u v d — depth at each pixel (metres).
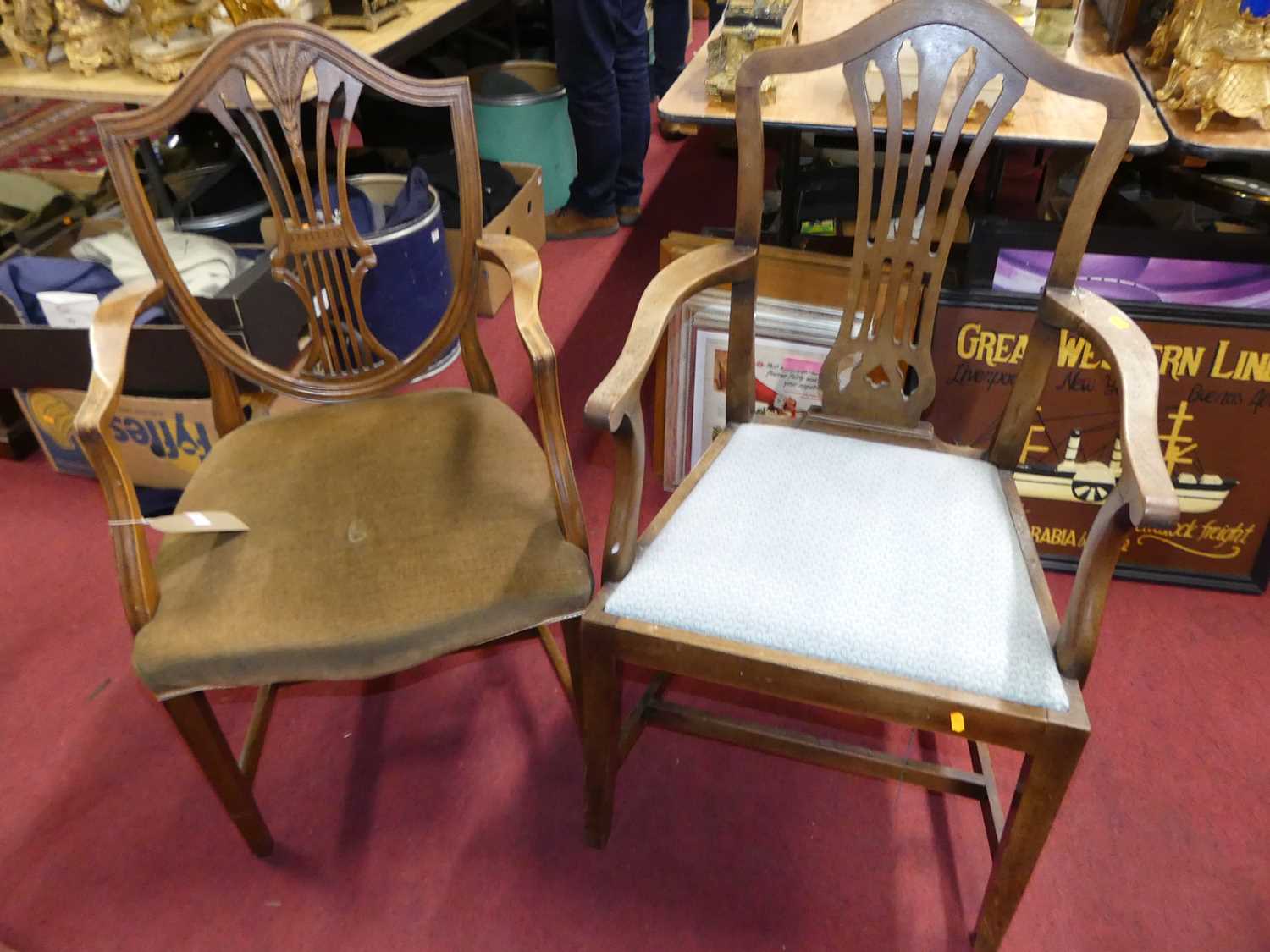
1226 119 1.18
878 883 1.18
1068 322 1.01
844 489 1.06
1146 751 1.32
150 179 1.86
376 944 1.13
